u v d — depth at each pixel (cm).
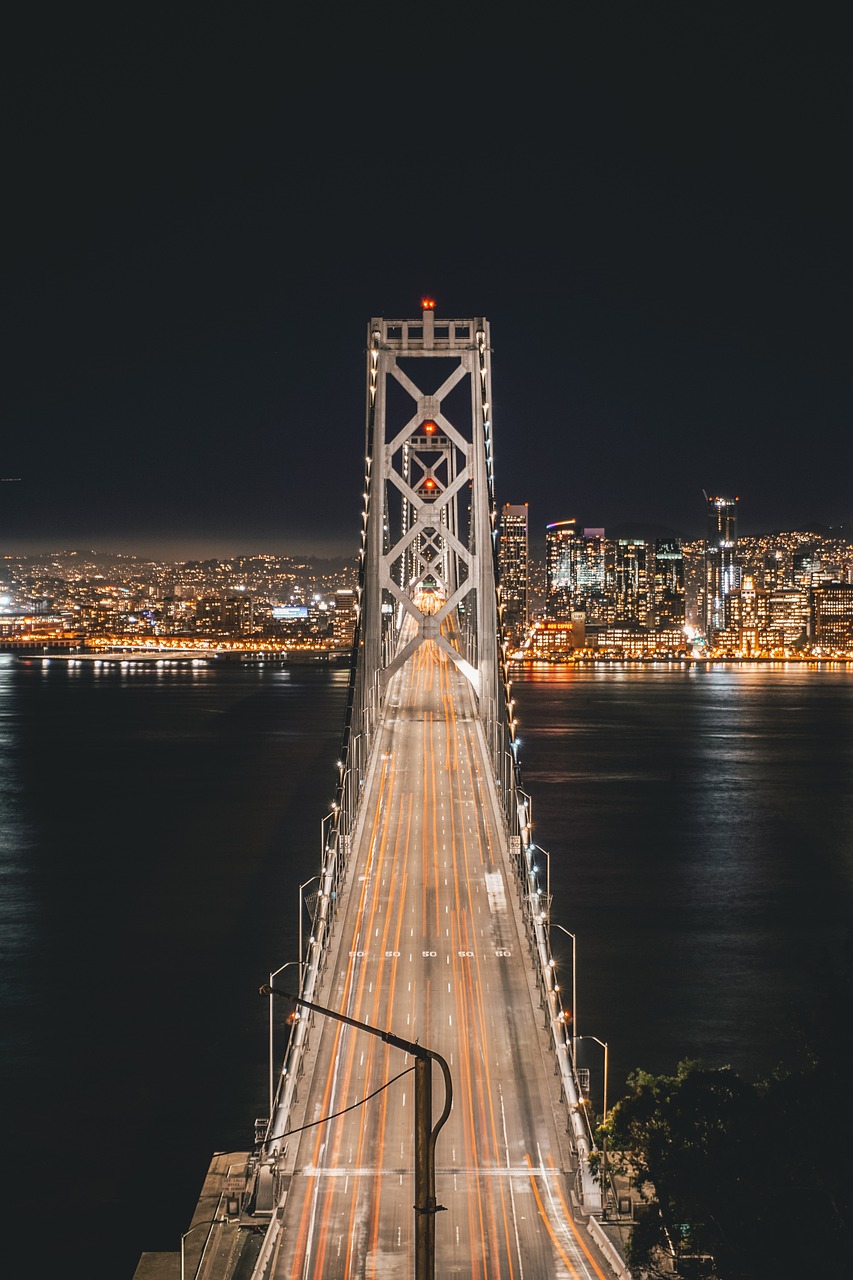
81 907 11544
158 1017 8362
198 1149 6356
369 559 13012
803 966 9650
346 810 9762
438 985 6988
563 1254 4547
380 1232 4684
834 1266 3644
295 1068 5897
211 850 14300
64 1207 5797
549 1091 5803
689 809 17812
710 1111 4356
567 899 12012
